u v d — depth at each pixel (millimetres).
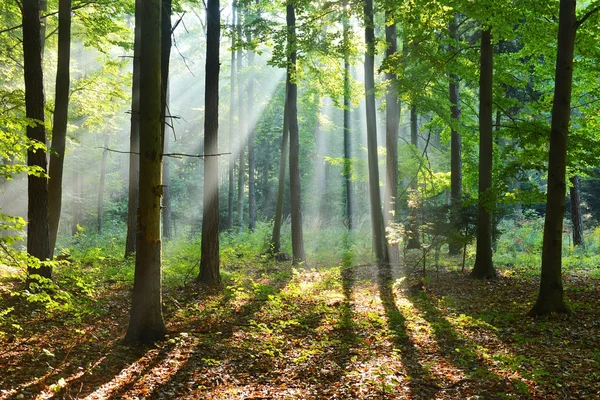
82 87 18047
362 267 16734
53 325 8984
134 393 6281
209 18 13234
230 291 12625
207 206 13578
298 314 10578
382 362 7547
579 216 21031
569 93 9938
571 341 8258
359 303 11656
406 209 20734
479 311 10781
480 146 14359
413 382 6660
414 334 9047
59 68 12258
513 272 15078
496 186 12938
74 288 11500
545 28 12250
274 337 8828
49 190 12172
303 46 14516
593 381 6352
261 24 14586
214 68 13273
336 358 7773
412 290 12938
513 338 8609
